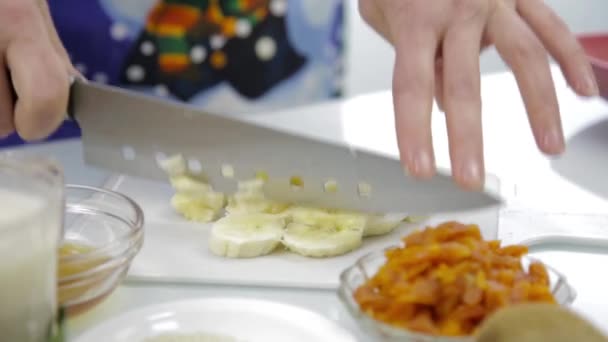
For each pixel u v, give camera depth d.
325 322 0.52
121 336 0.51
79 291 0.53
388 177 0.59
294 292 0.57
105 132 0.59
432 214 0.60
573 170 0.71
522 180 0.69
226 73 0.93
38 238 0.46
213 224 0.61
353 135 0.77
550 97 0.59
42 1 0.64
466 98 0.57
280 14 0.93
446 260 0.51
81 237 0.58
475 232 0.53
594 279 0.58
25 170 0.48
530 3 0.64
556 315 0.44
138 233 0.55
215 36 0.91
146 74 0.90
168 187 0.67
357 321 0.52
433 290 0.50
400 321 0.51
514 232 0.61
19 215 0.47
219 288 0.57
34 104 0.57
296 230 0.60
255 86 0.95
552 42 0.63
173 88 0.92
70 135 0.82
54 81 0.57
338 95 1.02
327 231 0.60
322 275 0.58
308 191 0.60
